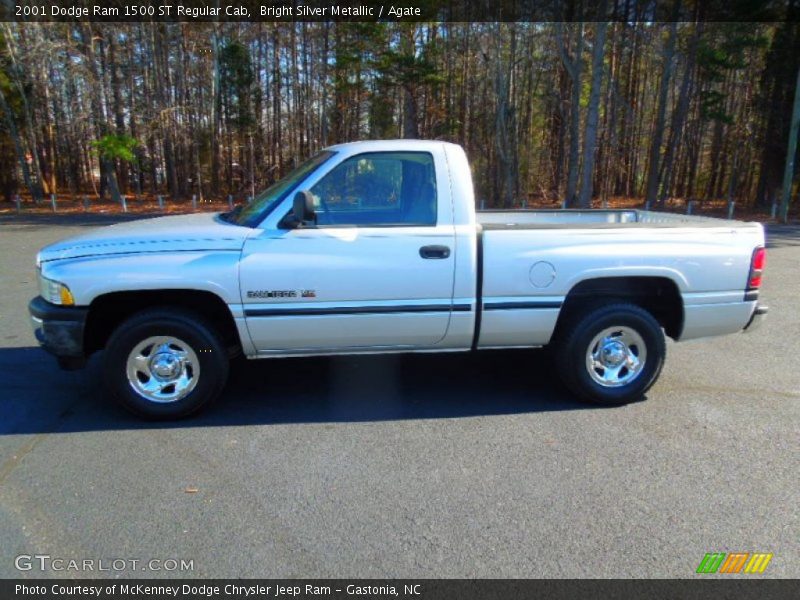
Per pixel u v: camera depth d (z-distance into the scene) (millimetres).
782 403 4094
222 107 28234
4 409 3961
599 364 4016
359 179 3785
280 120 29453
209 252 3547
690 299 3986
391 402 4121
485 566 2359
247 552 2449
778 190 26328
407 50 25031
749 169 29672
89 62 23922
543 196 31328
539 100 30406
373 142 3865
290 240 3594
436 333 3836
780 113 24984
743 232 4031
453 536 2557
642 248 3869
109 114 26062
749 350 5367
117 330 3615
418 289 3715
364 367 4906
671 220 5004
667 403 4105
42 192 28797
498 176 28031
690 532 2582
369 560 2396
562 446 3428
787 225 19156
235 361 5043
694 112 29250
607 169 30531
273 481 3023
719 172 32219
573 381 3992
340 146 3949
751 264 4039
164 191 32438
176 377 3742
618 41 27562
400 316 3740
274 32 27094
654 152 27031
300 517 2699
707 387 4418
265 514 2725
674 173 32438
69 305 3496
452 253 3705
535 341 3979
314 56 26641
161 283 3500
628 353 4031
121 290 3494
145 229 3760
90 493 2900
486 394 4281
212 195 29391
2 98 24609
